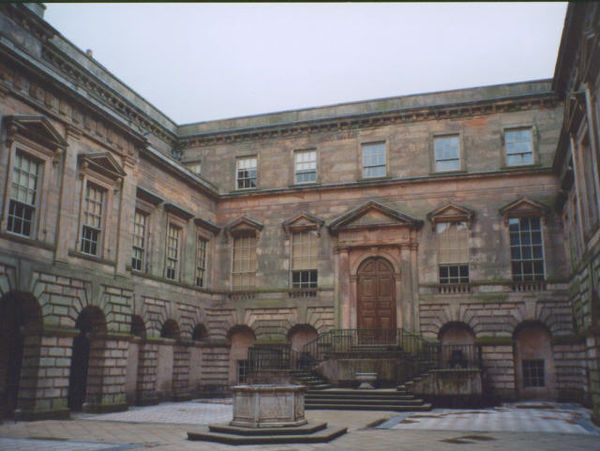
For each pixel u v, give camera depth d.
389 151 32.81
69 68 27.67
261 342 32.41
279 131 35.03
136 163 26.52
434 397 24.28
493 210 30.59
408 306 30.44
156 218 29.17
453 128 32.09
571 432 16.12
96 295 22.92
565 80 24.23
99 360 23.05
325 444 13.88
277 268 33.41
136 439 15.07
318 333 31.81
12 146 19.47
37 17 21.88
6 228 19.22
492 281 29.69
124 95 32.38
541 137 30.61
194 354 32.38
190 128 37.22
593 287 20.45
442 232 31.27
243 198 35.03
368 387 25.53
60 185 21.73
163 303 29.03
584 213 21.55
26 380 19.88
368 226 31.77
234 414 15.51
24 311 20.39
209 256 34.41
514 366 29.09
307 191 33.75
